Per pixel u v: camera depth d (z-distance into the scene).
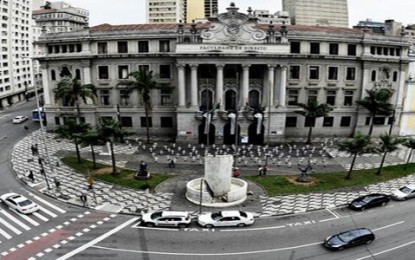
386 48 73.88
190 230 36.78
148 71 70.31
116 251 32.72
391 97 75.69
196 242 34.38
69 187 47.66
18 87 120.69
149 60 69.94
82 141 51.59
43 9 171.12
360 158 61.69
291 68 70.12
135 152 62.72
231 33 64.56
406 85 76.31
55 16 162.12
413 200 44.75
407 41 74.25
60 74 73.19
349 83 72.44
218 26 64.44
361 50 71.69
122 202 43.25
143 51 69.94
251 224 37.94
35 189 47.22
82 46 70.75
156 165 56.31
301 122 72.69
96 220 38.88
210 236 35.56
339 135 74.38
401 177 52.94
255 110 67.69
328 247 32.97
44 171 50.97
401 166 57.88
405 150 67.50
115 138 52.03
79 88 63.53
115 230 36.66
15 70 118.44
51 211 41.06
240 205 42.81
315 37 68.81
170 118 72.31
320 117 71.50
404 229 37.09
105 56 70.06
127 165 56.25
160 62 69.88
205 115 66.12
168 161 58.16
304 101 71.88
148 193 45.84
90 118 73.19
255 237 35.44
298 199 44.56
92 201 43.41
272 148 65.31
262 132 68.56
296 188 47.91
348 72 72.25
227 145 67.38
